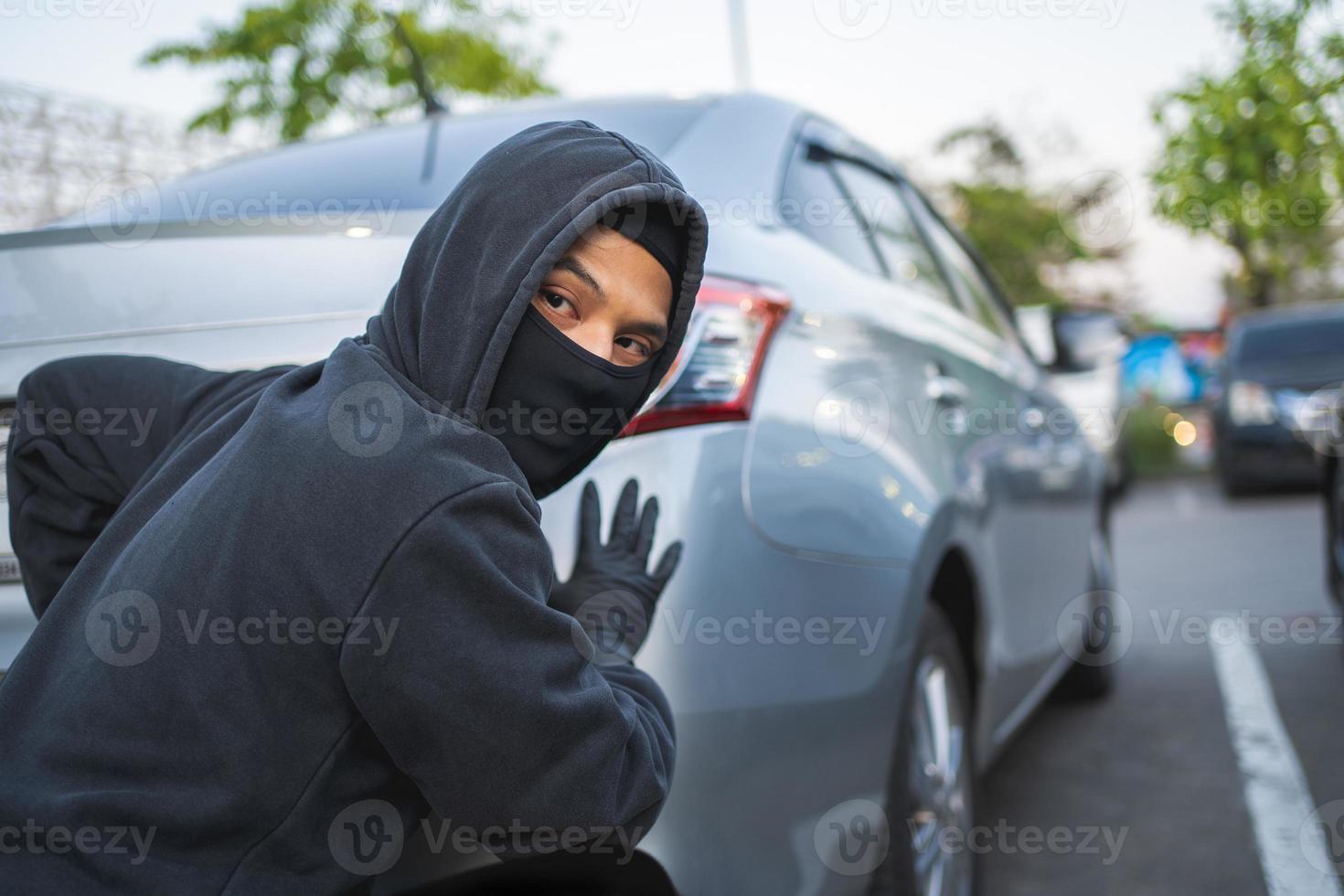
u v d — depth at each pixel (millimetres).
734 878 1434
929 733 2109
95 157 4762
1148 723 3637
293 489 917
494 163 1036
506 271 989
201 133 5887
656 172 1035
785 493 1622
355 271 1459
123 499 1224
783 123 2361
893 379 2086
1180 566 6324
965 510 2191
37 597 1247
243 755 907
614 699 1022
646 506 1321
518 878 1297
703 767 1394
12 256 1494
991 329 3244
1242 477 9383
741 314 1665
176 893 893
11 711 974
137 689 920
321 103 6312
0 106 4359
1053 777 3219
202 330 1412
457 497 918
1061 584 3268
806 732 1587
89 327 1437
